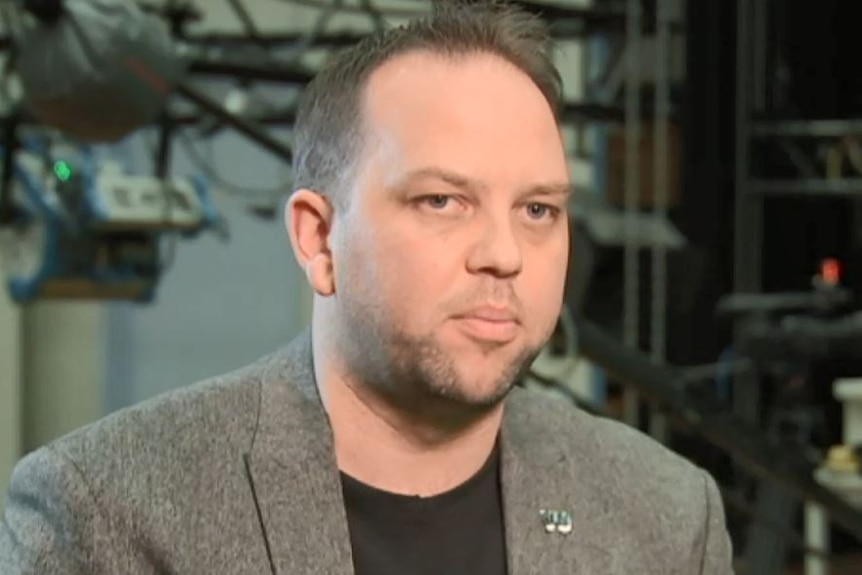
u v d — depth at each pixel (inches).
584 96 239.3
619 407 288.7
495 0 78.5
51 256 201.3
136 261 211.2
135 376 317.7
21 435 302.0
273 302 326.6
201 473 72.8
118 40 159.6
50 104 162.1
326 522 72.6
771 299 284.4
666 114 253.4
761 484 231.9
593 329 166.2
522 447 80.0
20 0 160.7
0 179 194.1
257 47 213.9
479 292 68.1
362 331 70.2
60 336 303.6
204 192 220.5
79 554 70.1
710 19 307.7
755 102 308.3
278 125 228.4
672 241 228.8
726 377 286.8
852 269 324.2
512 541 76.0
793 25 329.4
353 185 70.6
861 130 299.3
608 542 78.5
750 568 231.0
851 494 231.6
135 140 243.1
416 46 71.4
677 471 84.9
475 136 68.3
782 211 344.5
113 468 72.1
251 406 76.1
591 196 217.2
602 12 211.9
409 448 74.1
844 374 303.4
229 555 70.9
